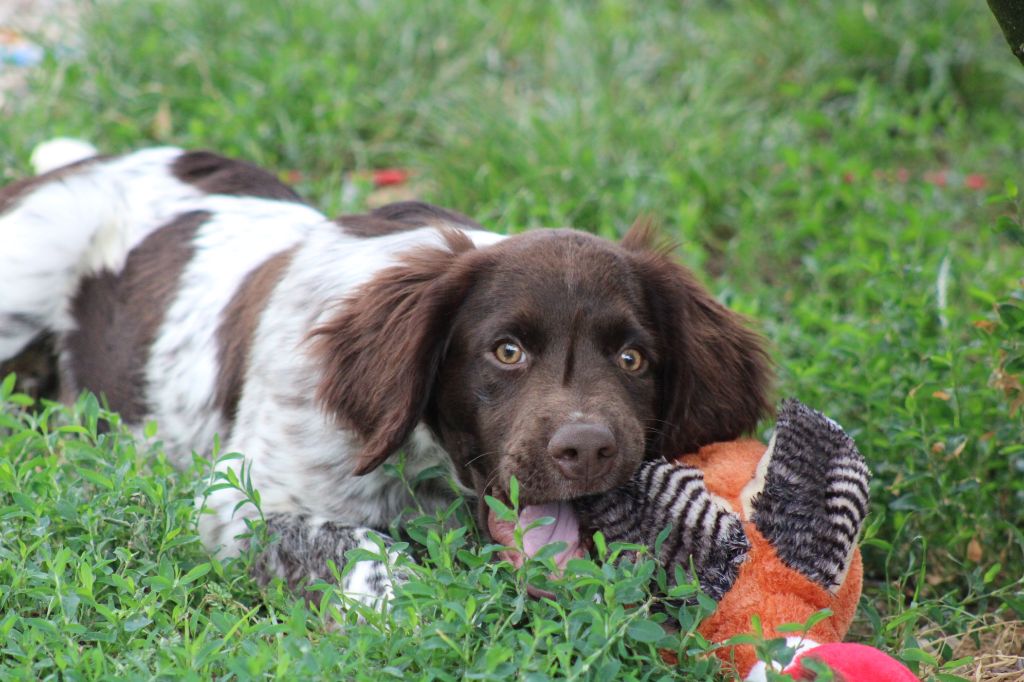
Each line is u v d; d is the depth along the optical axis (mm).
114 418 5996
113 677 4262
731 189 10086
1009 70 12180
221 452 6328
